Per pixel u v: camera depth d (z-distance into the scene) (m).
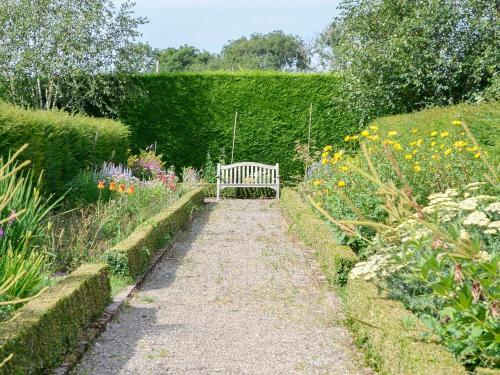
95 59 16.14
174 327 5.00
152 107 17.14
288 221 11.50
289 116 17.12
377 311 4.11
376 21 15.27
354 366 4.14
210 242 9.28
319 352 4.42
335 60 15.95
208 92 17.16
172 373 4.00
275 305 5.73
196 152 17.28
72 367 4.05
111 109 16.38
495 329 3.07
